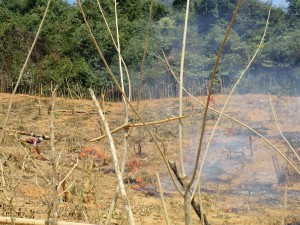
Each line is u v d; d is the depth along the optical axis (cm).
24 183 917
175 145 1650
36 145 688
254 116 2091
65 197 787
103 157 932
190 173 1310
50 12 3578
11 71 2883
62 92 2783
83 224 213
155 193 1098
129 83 216
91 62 3164
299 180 1240
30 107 2211
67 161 1175
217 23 3584
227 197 1120
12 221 214
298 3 3353
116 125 1936
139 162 1363
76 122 1878
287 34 3184
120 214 731
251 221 890
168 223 187
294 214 965
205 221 198
